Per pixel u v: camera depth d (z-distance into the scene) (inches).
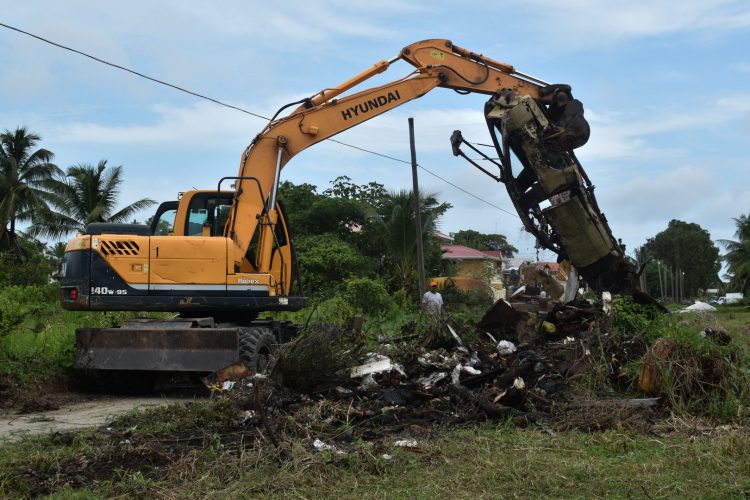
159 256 425.7
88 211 1540.4
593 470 220.1
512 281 700.0
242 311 444.1
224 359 398.0
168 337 403.9
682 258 3302.2
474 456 238.2
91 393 432.1
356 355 362.0
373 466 228.2
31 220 1603.1
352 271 1171.9
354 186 1411.2
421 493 204.2
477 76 512.4
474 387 331.3
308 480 218.7
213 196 467.8
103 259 424.5
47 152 1611.7
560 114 483.5
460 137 474.9
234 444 255.1
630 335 377.1
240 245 450.9
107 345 409.1
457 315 446.6
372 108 495.5
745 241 2310.5
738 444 243.3
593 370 342.0
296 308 453.4
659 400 308.5
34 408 368.2
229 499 202.8
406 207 1167.0
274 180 470.0
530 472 218.2
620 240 477.1
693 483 208.8
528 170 476.4
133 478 217.6
